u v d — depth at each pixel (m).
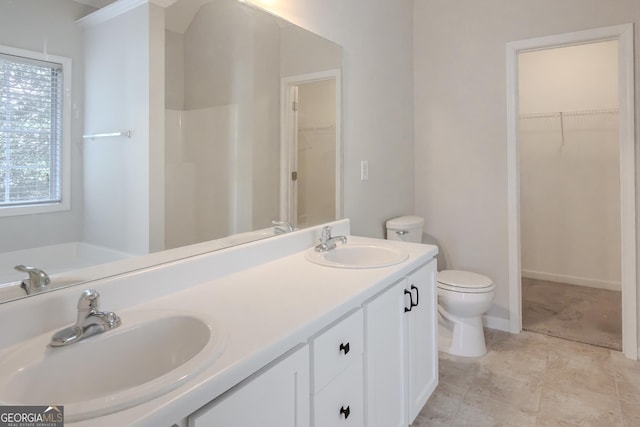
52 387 0.80
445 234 3.05
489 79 2.80
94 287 1.02
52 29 0.99
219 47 1.47
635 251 2.35
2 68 0.91
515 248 2.77
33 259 0.96
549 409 1.88
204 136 1.42
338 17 2.17
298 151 1.90
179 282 1.23
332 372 1.09
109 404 0.60
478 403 1.94
